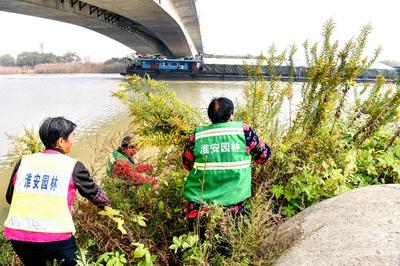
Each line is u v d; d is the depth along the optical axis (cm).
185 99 2267
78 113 1580
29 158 222
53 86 3466
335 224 213
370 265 166
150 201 299
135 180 315
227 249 236
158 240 285
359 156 342
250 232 216
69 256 214
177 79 4459
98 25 4403
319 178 297
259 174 304
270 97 324
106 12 3938
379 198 233
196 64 4450
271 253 207
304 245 203
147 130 316
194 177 255
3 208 552
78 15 3469
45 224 206
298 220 240
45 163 217
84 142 980
